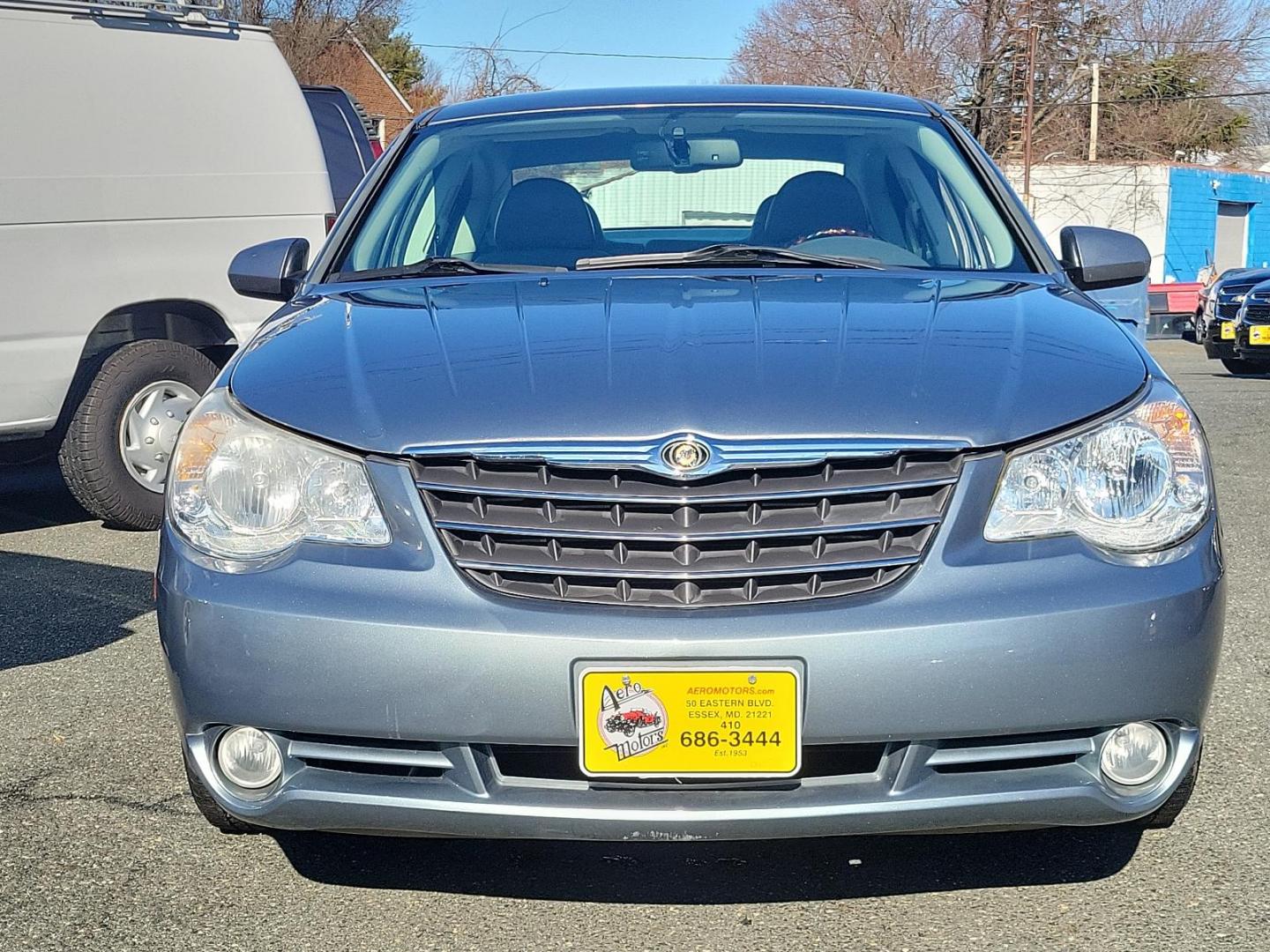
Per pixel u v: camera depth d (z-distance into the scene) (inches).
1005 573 84.4
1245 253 1438.2
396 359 97.5
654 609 83.4
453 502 87.1
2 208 205.0
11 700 144.7
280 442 90.4
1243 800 113.7
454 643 83.1
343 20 1360.7
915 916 95.4
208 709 87.7
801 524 85.1
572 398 89.7
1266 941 90.7
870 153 139.1
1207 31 1562.5
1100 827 106.1
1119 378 93.3
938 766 84.9
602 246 131.5
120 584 193.5
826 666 81.7
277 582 86.7
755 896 98.7
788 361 93.4
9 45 208.4
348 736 85.6
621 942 92.8
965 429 87.3
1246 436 341.7
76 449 223.3
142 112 225.9
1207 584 86.7
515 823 84.7
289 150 250.5
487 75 855.1
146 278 225.5
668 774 83.1
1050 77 1469.0
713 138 140.9
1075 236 131.8
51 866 105.4
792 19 1515.7
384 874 103.3
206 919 96.8
